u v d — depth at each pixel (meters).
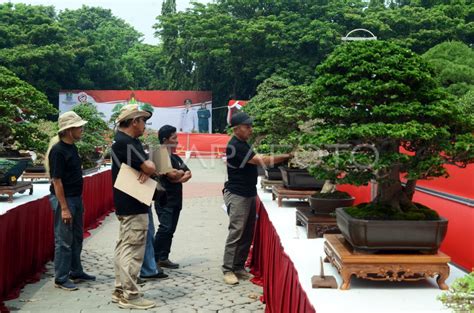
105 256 7.06
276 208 6.19
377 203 3.56
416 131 3.06
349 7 29.06
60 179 5.30
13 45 32.16
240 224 5.79
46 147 7.49
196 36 30.70
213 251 7.44
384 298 3.06
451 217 4.14
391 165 3.35
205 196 13.90
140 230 4.89
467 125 3.39
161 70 41.88
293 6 30.77
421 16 28.20
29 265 5.95
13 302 5.04
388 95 3.34
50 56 31.05
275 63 29.19
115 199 4.90
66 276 5.47
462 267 3.90
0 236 4.87
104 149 12.23
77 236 5.70
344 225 3.44
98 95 30.62
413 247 3.26
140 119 4.91
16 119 7.62
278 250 4.29
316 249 4.25
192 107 30.83
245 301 5.16
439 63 17.69
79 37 35.16
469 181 4.07
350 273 3.22
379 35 28.22
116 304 4.99
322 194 4.93
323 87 3.58
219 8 31.66
